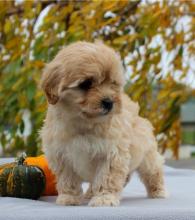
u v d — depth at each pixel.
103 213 0.91
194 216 0.91
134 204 1.08
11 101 1.88
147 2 1.96
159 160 1.22
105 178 1.07
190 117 5.62
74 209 0.95
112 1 1.77
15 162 1.23
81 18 1.82
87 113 1.03
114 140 1.06
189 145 5.18
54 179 1.21
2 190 1.17
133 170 1.18
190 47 2.05
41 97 1.72
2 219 0.91
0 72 2.03
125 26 1.89
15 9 2.05
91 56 1.03
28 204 1.06
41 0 2.03
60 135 1.06
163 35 1.93
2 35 2.09
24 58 1.91
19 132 2.05
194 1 2.00
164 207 1.00
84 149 1.06
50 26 1.88
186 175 1.59
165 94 1.94
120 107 1.05
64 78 1.03
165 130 2.02
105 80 1.03
